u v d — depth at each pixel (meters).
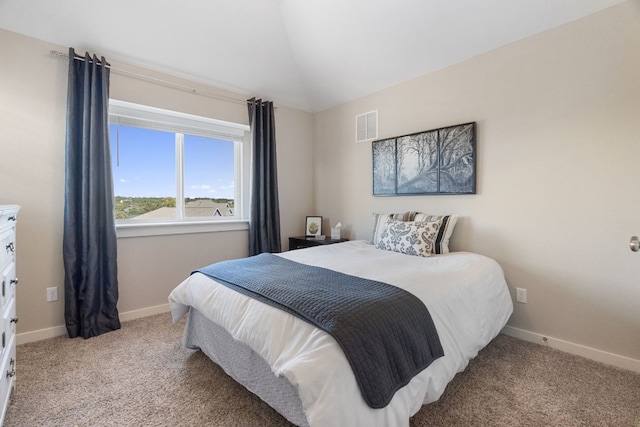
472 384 1.63
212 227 3.06
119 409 1.44
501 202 2.28
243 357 1.49
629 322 1.79
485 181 2.37
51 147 2.21
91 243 2.24
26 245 2.13
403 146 2.88
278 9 2.66
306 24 2.73
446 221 2.44
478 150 2.40
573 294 1.98
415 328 1.24
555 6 1.92
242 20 2.60
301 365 1.00
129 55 2.48
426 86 2.73
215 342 1.72
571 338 1.99
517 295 2.22
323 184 3.80
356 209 3.42
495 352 2.00
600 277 1.88
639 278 1.75
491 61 2.30
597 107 1.86
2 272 1.30
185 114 2.86
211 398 1.53
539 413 1.41
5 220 1.37
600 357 1.88
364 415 1.00
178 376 1.72
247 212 3.44
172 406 1.46
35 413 1.40
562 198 2.01
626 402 1.48
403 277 1.64
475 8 2.10
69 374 1.73
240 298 1.49
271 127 3.40
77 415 1.39
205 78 2.92
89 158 2.25
